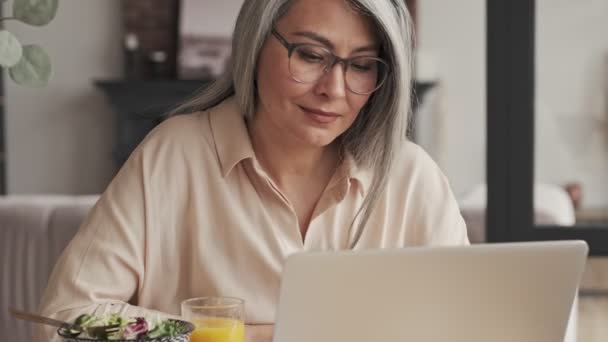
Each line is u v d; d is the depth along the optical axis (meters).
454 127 7.99
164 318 1.62
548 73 2.98
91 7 8.12
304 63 1.71
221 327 1.42
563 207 2.92
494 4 2.89
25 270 3.13
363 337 1.30
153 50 7.98
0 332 3.16
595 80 3.00
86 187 8.16
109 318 1.29
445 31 7.97
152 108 7.54
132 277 1.72
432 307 1.30
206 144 1.81
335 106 1.71
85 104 8.13
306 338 1.29
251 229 1.78
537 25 2.95
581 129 3.02
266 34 1.74
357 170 1.85
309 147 1.81
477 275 1.29
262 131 1.82
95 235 1.71
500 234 2.92
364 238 1.88
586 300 2.94
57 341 1.58
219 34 7.85
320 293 1.27
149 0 7.96
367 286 1.27
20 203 3.19
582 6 2.96
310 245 1.84
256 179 1.80
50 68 1.41
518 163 2.91
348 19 1.70
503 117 2.90
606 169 3.02
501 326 1.33
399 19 1.78
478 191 4.23
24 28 8.08
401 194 1.91
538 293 1.32
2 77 8.05
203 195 1.79
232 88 1.89
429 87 7.59
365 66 1.75
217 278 1.76
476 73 7.95
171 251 1.77
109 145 8.13
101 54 8.12
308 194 1.86
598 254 2.93
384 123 1.84
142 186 1.76
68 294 1.64
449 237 1.92
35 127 8.14
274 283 1.77
